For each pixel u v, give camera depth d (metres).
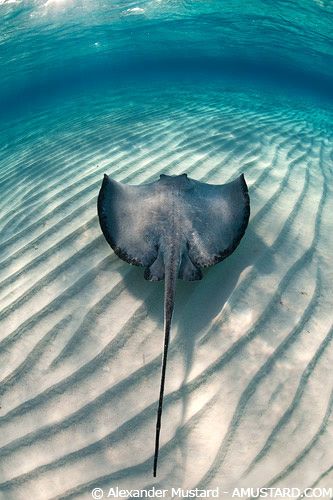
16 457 2.15
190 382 2.38
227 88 10.13
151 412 2.27
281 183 4.04
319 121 7.05
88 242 3.35
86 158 5.04
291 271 3.02
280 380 2.36
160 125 6.05
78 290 2.95
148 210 2.93
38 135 7.61
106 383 2.40
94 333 2.66
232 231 2.84
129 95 10.09
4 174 5.51
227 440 2.13
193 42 12.71
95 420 2.26
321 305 2.79
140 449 2.13
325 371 2.40
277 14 11.38
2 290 3.04
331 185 4.16
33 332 2.69
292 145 5.23
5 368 2.52
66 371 2.47
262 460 2.05
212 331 2.62
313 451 2.06
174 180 3.11
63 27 12.37
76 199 3.94
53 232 3.53
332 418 2.18
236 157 4.60
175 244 2.69
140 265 2.67
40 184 4.55
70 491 2.02
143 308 2.79
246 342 2.55
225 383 2.36
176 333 2.63
